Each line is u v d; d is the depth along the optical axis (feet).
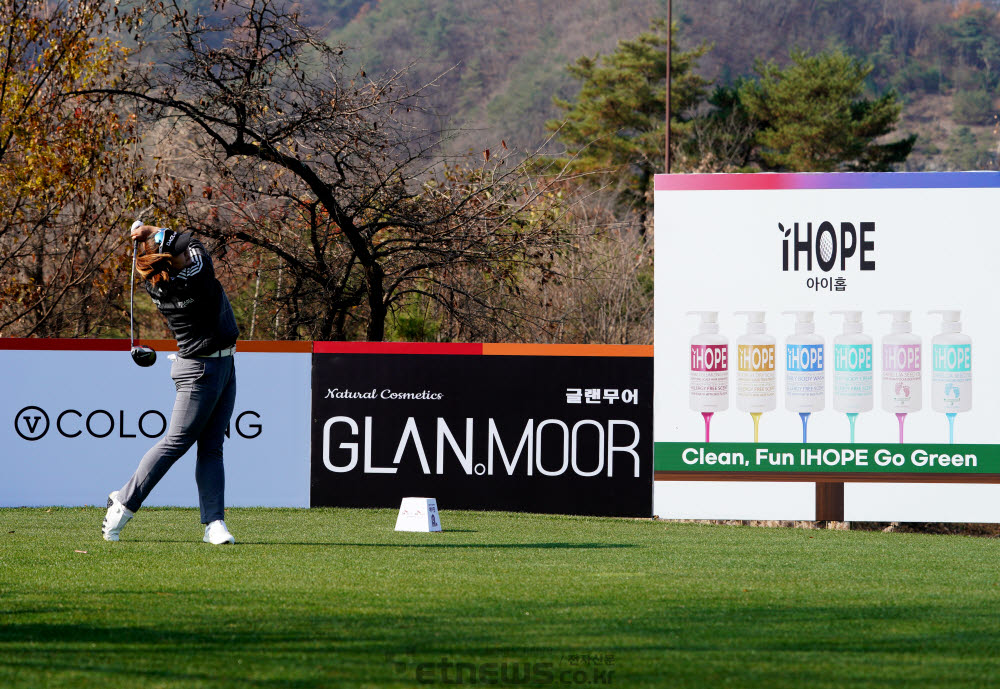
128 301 180.96
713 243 106.93
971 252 104.42
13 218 169.58
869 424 105.50
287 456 108.68
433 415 108.17
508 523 98.89
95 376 108.37
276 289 178.70
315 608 55.31
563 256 189.06
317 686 40.63
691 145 524.11
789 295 106.32
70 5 160.86
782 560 76.69
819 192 106.01
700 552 80.23
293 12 164.86
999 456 104.06
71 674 41.88
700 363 106.83
